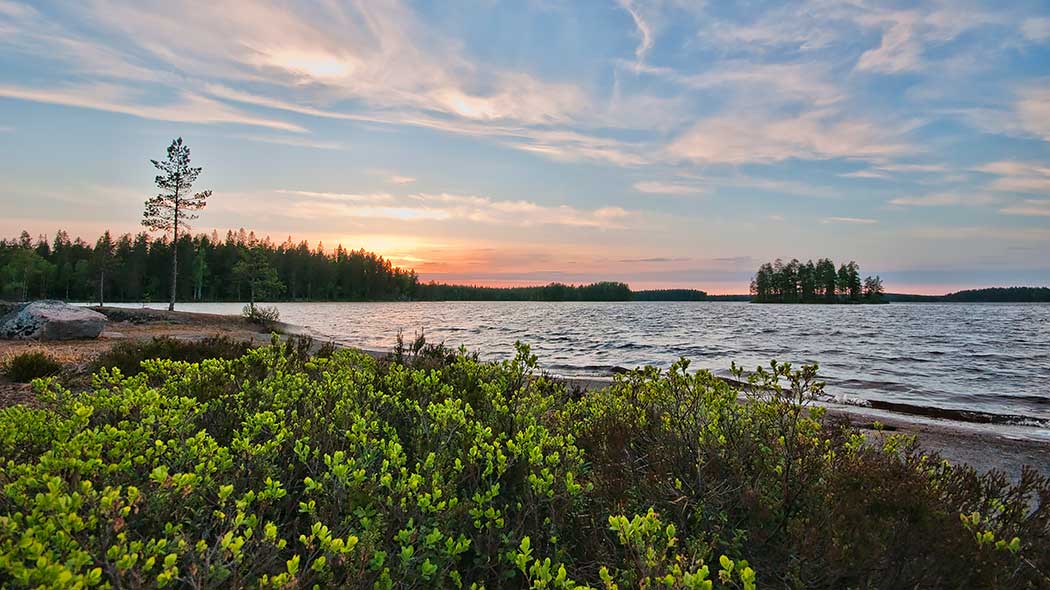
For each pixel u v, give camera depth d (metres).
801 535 2.39
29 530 1.49
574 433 4.11
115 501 1.79
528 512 2.53
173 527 1.91
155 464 2.44
